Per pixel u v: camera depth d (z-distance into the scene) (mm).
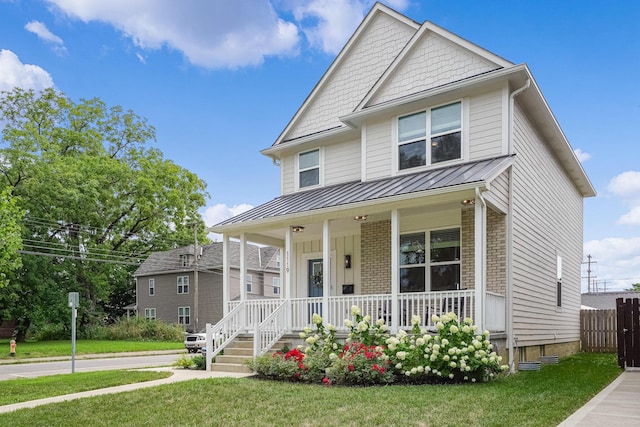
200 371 11312
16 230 20828
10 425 6277
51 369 16516
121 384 9305
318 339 10641
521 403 6707
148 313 40188
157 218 37219
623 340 12438
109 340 32438
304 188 15977
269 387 8289
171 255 39531
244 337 12594
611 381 9586
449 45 13188
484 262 9891
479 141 12078
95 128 36812
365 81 15547
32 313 30547
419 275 12695
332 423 5840
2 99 34469
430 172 12406
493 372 9188
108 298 39031
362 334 10047
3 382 10531
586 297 37906
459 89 12266
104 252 34750
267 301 12609
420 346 9062
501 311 11023
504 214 11539
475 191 9898
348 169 15078
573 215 19188
